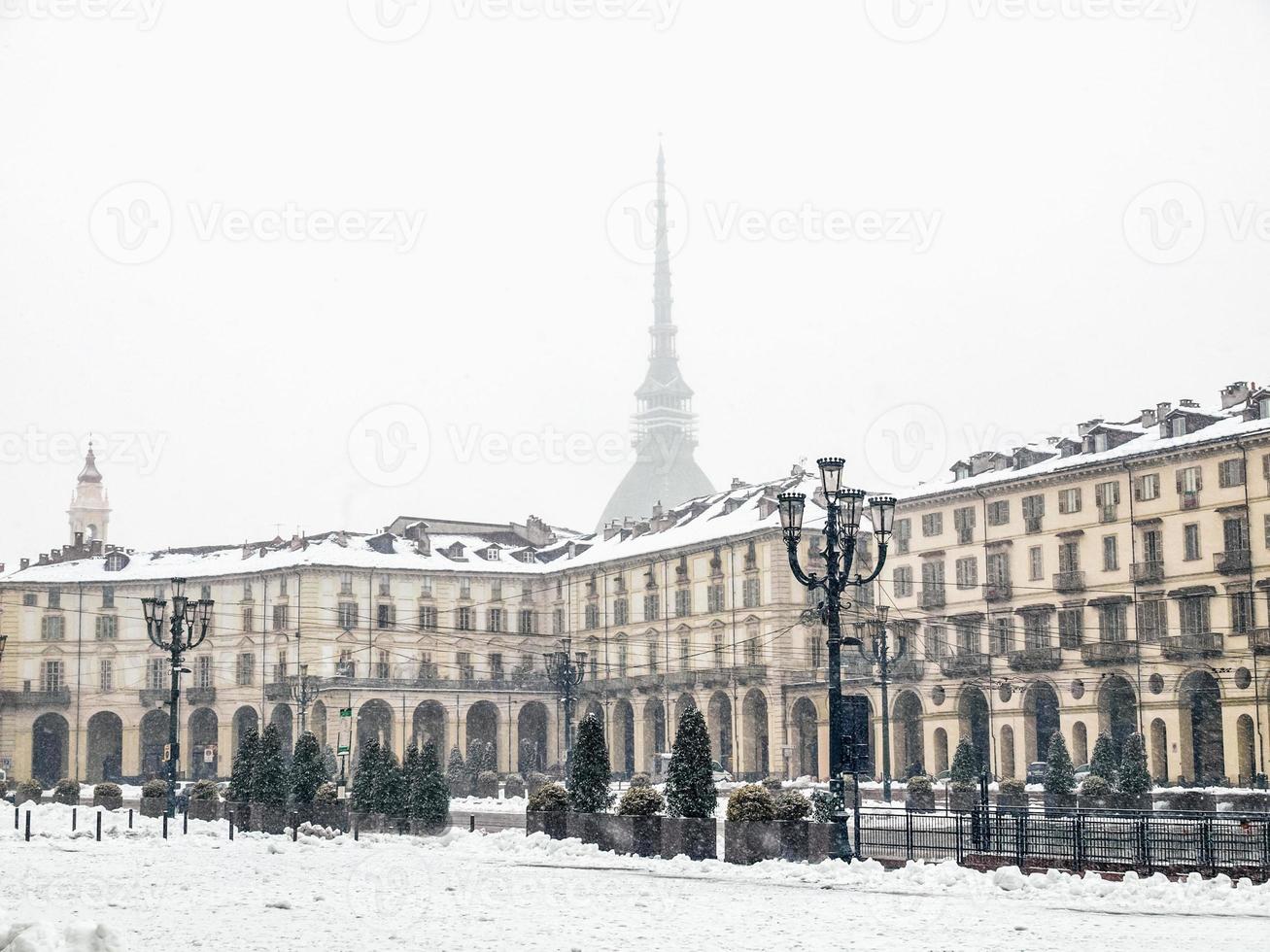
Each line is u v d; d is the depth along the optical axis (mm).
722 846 46750
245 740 64062
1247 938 25953
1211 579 95312
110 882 36594
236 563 142625
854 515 41094
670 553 129500
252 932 26656
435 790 55312
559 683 94688
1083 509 103562
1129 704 100875
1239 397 100875
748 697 121000
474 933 26562
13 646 141125
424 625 139625
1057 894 32781
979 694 110750
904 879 35781
